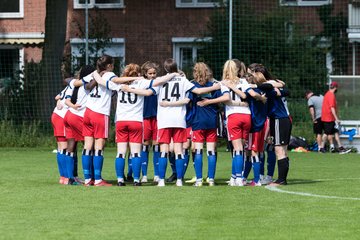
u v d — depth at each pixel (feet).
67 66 238.68
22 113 230.27
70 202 101.19
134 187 119.24
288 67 252.83
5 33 319.06
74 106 124.36
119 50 309.22
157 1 309.83
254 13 254.88
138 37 309.22
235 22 250.57
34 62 235.40
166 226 83.25
